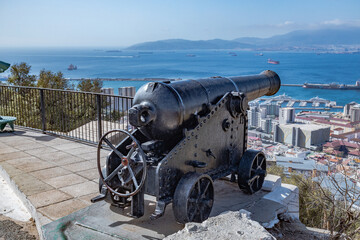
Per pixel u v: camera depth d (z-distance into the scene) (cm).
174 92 335
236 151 422
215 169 386
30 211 385
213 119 368
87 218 342
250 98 466
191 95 351
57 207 373
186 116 341
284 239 390
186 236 236
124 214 353
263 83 487
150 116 322
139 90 344
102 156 580
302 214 725
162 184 310
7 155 581
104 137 328
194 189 327
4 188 469
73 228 323
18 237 332
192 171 345
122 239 302
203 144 357
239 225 253
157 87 333
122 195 318
